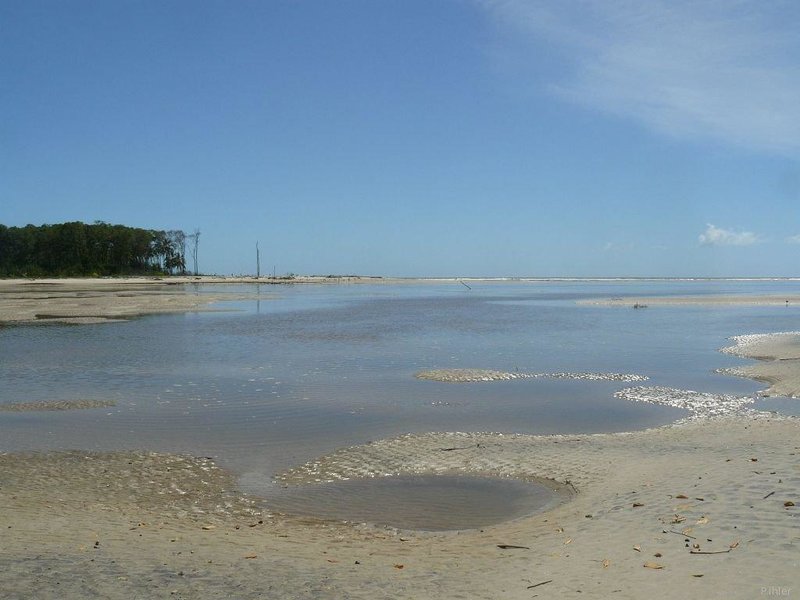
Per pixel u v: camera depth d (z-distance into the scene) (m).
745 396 22.52
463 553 9.15
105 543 9.46
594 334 43.12
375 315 60.38
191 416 19.48
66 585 7.67
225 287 139.00
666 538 8.72
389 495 12.52
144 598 7.36
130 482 13.43
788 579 7.18
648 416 19.81
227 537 10.12
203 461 14.97
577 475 13.11
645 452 14.55
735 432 16.64
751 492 10.09
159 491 12.89
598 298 98.94
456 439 16.67
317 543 9.88
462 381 25.39
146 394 22.69
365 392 23.22
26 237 157.38
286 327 47.56
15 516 10.81
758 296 103.50
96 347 35.38
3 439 16.84
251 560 8.88
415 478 13.57
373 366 29.05
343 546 9.71
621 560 8.17
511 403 21.56
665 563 7.91
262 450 15.91
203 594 7.52
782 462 11.81
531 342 38.44
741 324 50.94
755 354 32.97
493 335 42.34
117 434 17.41
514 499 12.09
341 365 29.30
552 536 9.52
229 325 49.06
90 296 88.38
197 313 61.34
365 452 15.57
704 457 13.24
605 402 21.73
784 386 23.89
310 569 8.51
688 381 25.67
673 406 21.14
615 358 31.86
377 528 10.73
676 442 15.63
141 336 41.03
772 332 44.72
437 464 14.43
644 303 81.75
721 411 20.16
